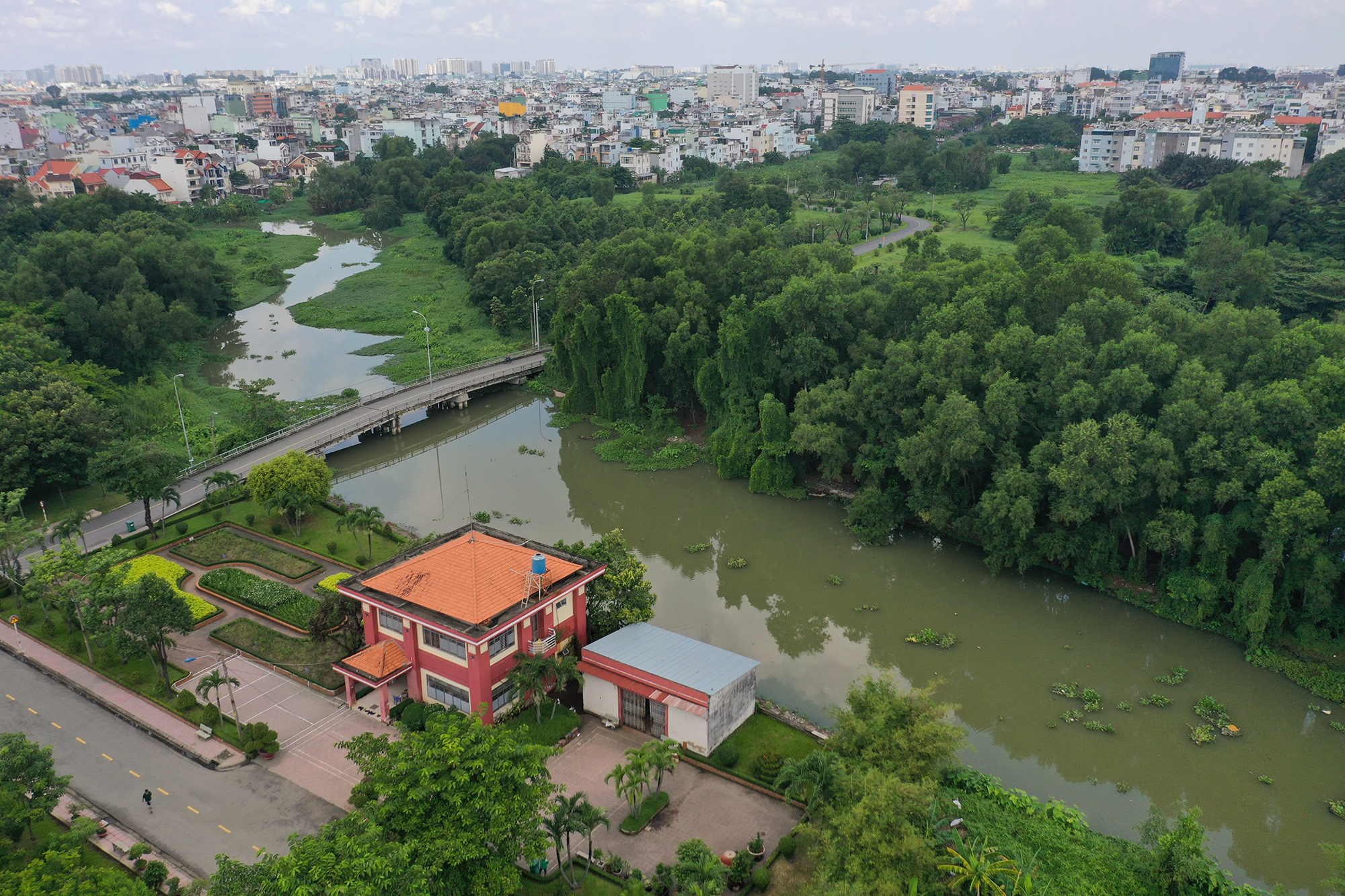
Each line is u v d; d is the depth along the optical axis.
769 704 62.19
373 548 85.44
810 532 93.31
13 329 114.75
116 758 57.03
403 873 37.12
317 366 142.50
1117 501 74.31
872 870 41.72
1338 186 176.12
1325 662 67.88
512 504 100.00
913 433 89.69
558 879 46.72
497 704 59.19
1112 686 67.19
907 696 51.84
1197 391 74.06
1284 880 49.44
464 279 191.12
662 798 52.66
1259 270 125.19
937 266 107.38
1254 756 59.41
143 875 46.06
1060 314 90.00
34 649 69.12
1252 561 70.06
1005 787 56.09
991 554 82.94
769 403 98.94
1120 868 47.03
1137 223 168.50
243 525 89.12
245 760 56.66
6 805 44.81
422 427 123.81
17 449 89.50
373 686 59.28
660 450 113.38
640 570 67.06
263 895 35.03
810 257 117.38
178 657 67.88
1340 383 69.38
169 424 115.19
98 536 86.88
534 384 135.62
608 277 124.19
